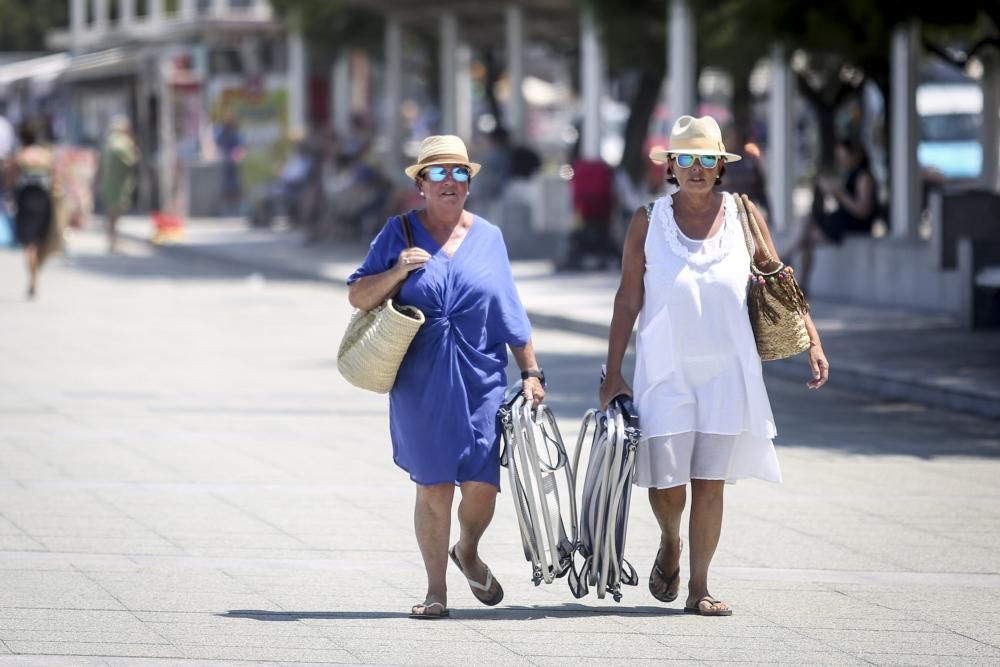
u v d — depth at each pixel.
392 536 27.44
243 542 26.92
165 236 108.06
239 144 124.81
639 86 91.94
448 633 21.45
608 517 21.77
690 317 21.81
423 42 125.12
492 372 22.20
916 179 69.06
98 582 24.16
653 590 23.20
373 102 174.25
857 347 50.62
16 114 170.38
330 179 105.00
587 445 36.62
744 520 28.80
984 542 27.12
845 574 24.94
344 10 116.62
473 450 22.03
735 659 20.20
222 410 41.62
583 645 20.86
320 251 97.88
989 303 55.19
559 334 60.19
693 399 21.89
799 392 45.25
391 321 21.38
